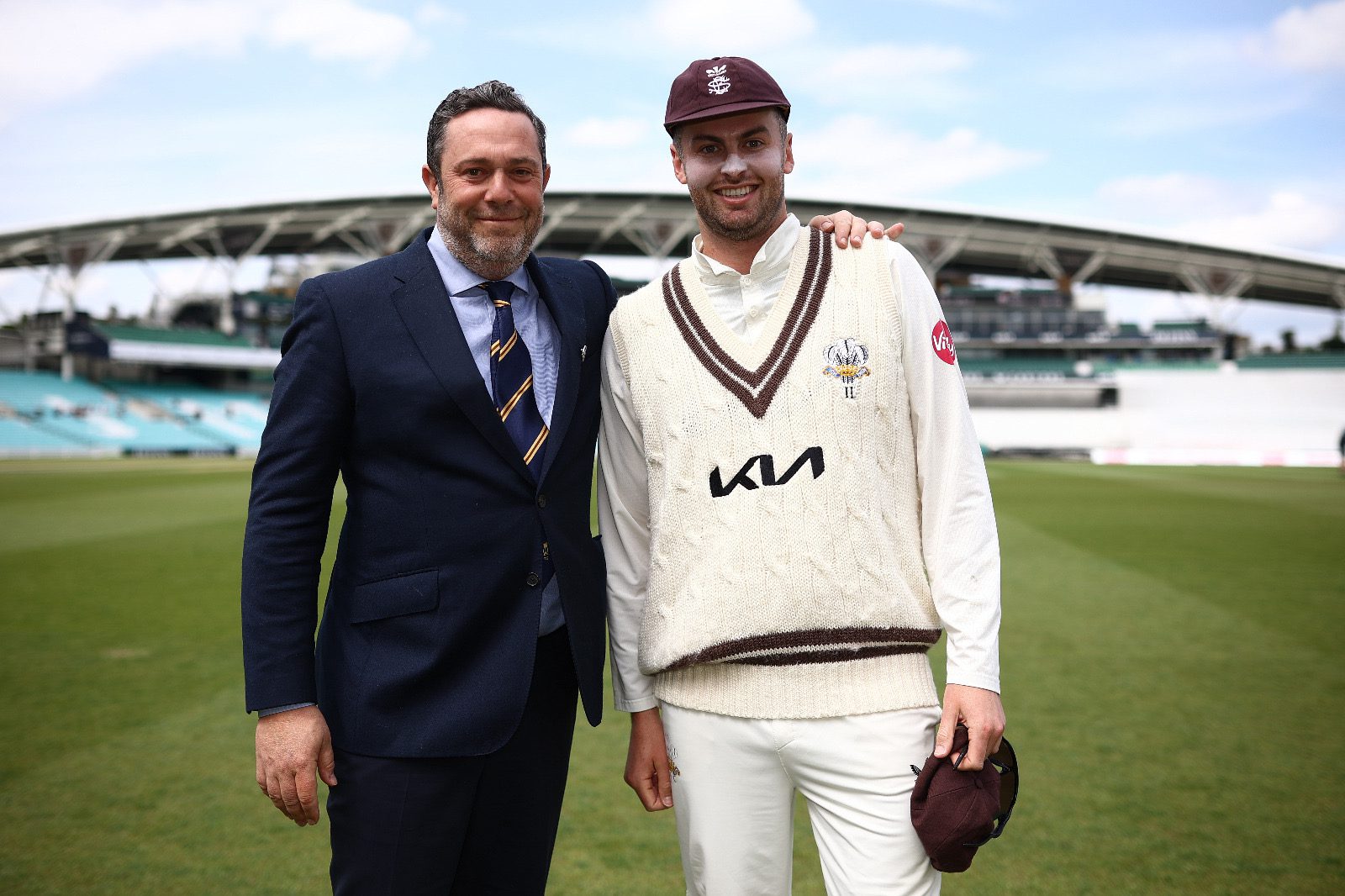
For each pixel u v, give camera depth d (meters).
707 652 1.97
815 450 1.99
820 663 1.96
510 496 2.04
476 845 2.11
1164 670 5.41
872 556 1.98
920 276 2.09
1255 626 6.59
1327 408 48.22
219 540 11.28
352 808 1.96
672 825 3.39
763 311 2.08
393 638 2.01
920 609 2.02
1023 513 15.13
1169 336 53.84
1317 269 52.72
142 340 50.25
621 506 2.23
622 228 51.22
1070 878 2.92
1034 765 3.89
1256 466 36.41
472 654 2.01
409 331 2.03
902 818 1.92
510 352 2.09
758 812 2.02
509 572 2.02
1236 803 3.48
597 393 2.22
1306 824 3.30
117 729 4.38
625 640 2.21
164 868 3.01
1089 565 9.46
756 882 2.04
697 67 2.04
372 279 2.07
